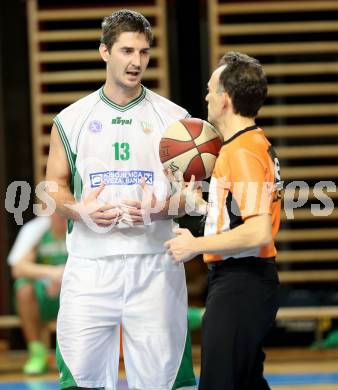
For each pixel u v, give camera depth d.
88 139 11.16
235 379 9.78
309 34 23.08
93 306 11.02
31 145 22.86
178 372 11.23
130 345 11.21
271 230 9.58
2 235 22.88
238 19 23.23
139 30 10.73
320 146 22.95
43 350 19.73
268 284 9.88
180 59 23.11
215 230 9.90
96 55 22.78
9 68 22.70
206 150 10.52
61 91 23.31
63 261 19.80
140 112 11.23
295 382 17.42
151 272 11.16
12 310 22.77
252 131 10.02
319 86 22.77
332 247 23.42
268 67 22.84
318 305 21.61
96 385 11.14
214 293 9.92
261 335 9.83
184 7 23.05
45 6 22.75
